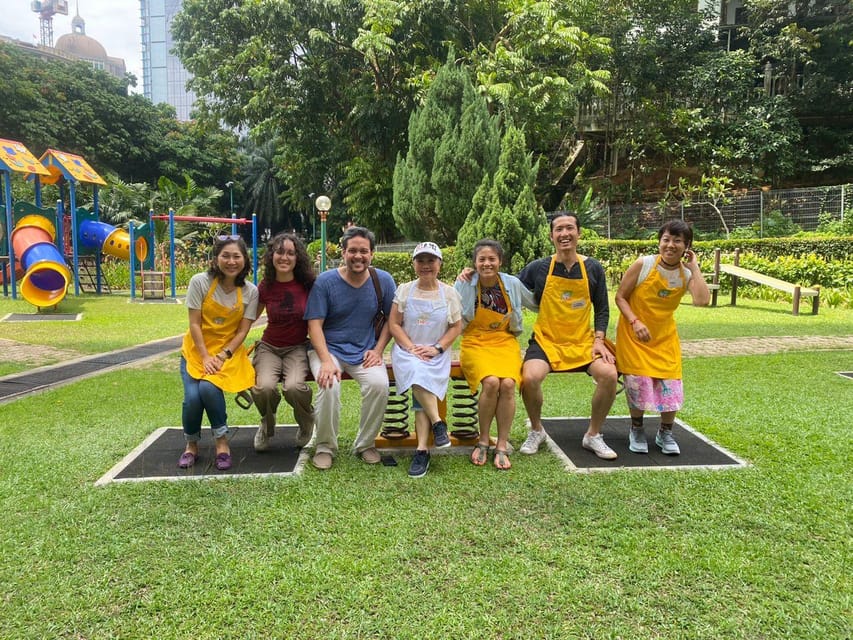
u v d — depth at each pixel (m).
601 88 16.25
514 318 3.70
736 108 19.70
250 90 19.72
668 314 3.62
